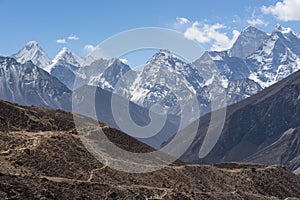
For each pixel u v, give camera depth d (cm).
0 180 9850
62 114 18288
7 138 14112
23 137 14500
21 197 9519
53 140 14525
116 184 13088
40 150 13650
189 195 14138
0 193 9294
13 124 15862
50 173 12725
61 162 13338
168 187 15275
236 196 16688
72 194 10731
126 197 11875
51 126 16700
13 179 10125
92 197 11044
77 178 12900
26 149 13312
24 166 12619
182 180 17012
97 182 12369
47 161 13200
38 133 15250
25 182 10194
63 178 12188
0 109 16338
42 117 17275
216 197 15312
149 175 15400
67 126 17238
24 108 17538
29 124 16250
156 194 13000
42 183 10512
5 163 12388
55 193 10362
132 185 13400
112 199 11444
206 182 18888
